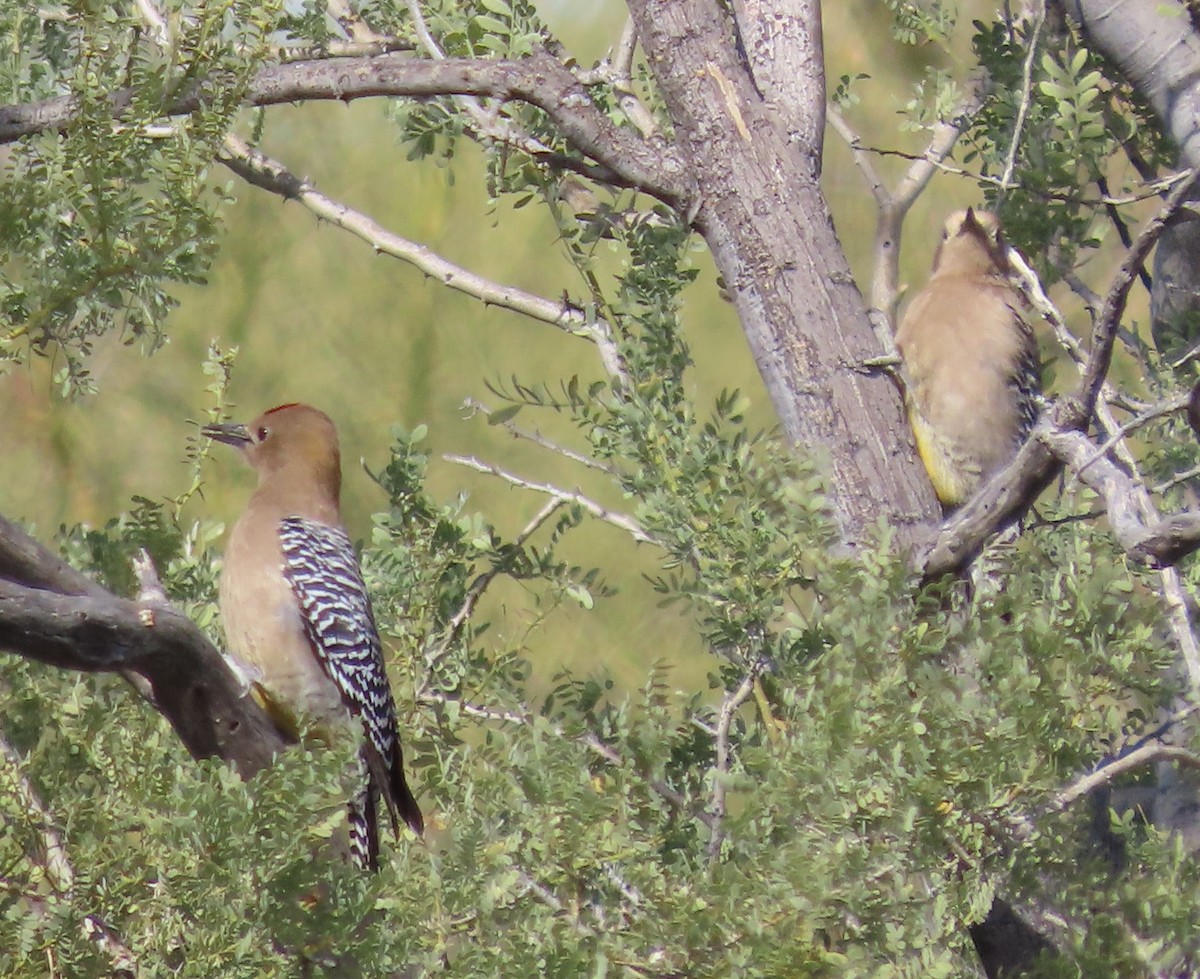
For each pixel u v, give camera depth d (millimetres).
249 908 7129
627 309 10133
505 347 20938
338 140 21453
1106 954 7527
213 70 8180
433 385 20734
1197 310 11578
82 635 6980
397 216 21266
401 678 10023
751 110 9711
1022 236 10992
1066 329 10320
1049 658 7273
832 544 8875
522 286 21234
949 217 12727
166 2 9141
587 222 10469
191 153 8023
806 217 9609
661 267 10133
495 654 10125
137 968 7277
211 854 6992
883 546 7672
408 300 20859
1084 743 7387
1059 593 7688
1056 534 9594
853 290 9570
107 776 7719
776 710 8930
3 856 7434
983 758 7070
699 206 9758
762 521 8508
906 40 12320
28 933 7145
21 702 8203
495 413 9906
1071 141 10117
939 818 7191
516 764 7543
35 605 6848
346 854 8875
